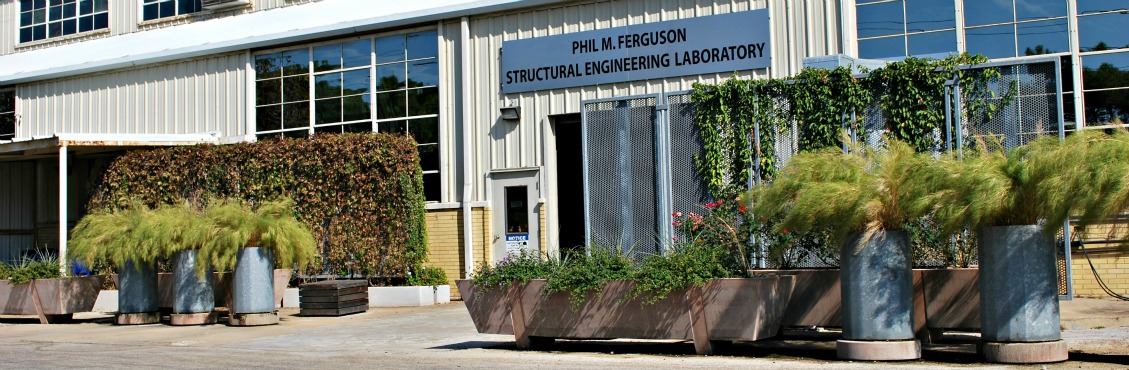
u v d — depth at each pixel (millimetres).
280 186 18906
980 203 8000
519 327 10039
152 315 15273
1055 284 8195
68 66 22906
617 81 17250
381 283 18219
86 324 15602
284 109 20453
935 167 8375
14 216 23938
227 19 21703
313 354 10477
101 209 19469
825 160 9203
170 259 17766
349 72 19828
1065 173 7652
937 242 9570
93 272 18797
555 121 17953
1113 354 8539
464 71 18516
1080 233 8453
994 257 8227
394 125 19312
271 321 14445
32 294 15805
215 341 12367
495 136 18234
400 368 8953
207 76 21344
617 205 15234
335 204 18500
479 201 18188
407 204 18078
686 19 16703
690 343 10133
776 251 9586
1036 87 12633
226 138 20953
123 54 22484
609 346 10086
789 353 9211
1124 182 7371
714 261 9195
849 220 8508
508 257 10445
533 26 18016
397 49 19375
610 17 17359
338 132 19859
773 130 14258
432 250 18672
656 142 15008
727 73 16391
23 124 23891
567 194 17875
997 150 8578
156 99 21953
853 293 8609
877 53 15500
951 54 13586
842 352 8633
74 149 20250
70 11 24125
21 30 24891
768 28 16094
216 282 15578
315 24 20109
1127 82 14109
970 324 8773
